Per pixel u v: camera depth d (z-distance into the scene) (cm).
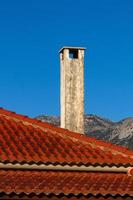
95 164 1362
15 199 1195
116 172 1383
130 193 1254
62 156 1388
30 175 1300
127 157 1434
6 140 1440
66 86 1731
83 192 1230
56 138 1503
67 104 1723
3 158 1310
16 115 1579
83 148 1466
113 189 1262
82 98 1739
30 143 1443
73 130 1716
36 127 1546
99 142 1489
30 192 1198
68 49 1748
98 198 1241
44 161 1332
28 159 1326
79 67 1750
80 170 1360
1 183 1221
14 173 1298
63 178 1306
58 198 1221
